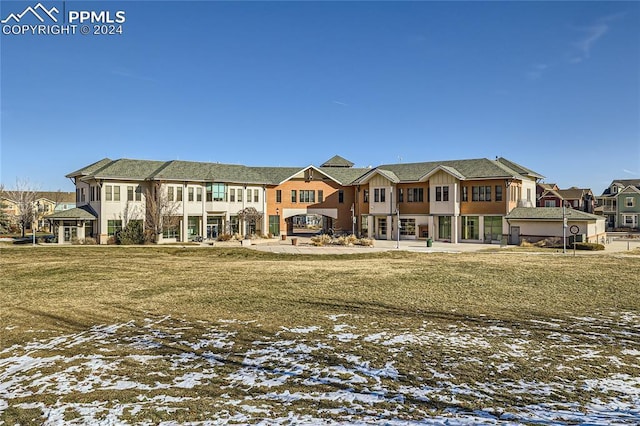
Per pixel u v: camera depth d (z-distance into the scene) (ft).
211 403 24.82
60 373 29.37
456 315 44.19
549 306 47.83
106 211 136.05
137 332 38.73
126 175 139.44
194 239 149.28
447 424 22.24
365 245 125.70
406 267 81.00
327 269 78.84
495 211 139.95
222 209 155.02
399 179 156.87
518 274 70.03
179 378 28.48
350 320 42.47
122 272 75.92
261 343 35.53
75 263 89.10
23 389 26.91
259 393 26.18
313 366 30.45
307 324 41.14
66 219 132.05
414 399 25.23
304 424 22.33
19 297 54.08
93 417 23.20
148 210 141.08
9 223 204.03
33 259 96.32
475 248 120.57
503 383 27.35
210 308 47.75
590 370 29.32
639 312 44.91
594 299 51.19
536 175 161.79
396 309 46.91
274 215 171.94
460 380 27.89
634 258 92.79
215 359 31.94
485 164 147.13
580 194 209.36
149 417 23.16
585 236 123.65
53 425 22.39
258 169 179.93
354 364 30.76
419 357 32.01
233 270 78.13
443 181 146.00
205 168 156.66
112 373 29.32
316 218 329.52
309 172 175.01
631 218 212.43
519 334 37.52
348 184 170.30
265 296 54.03
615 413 23.25
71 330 39.50
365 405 24.48
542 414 23.22
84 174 143.23
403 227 157.07
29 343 35.78
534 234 132.77
